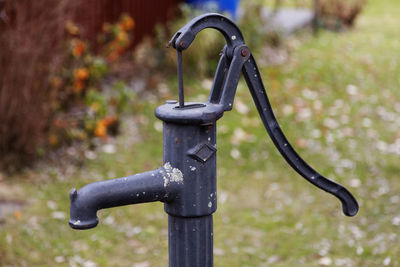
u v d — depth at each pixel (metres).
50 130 4.13
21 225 3.17
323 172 4.38
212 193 1.34
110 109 5.08
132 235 3.35
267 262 3.09
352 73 7.30
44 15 3.80
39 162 4.04
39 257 2.92
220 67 1.34
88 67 4.51
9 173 3.84
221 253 3.18
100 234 3.31
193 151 1.28
